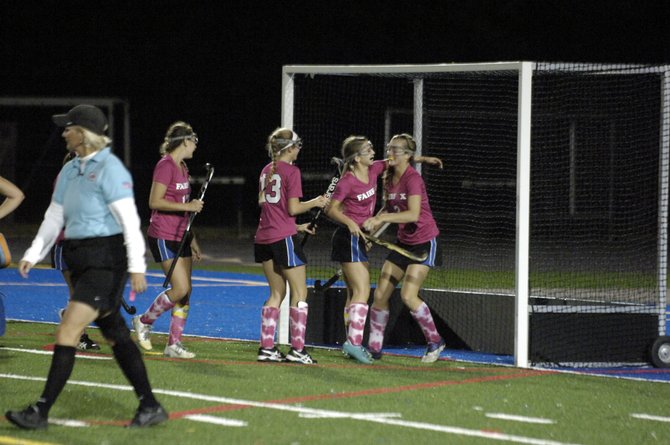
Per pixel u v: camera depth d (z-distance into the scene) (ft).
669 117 110.52
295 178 100.17
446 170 221.25
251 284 184.03
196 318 139.64
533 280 184.96
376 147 233.14
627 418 78.43
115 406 78.33
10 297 160.15
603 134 161.27
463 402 83.15
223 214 337.72
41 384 86.58
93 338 117.29
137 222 68.33
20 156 346.13
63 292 168.66
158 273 200.54
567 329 108.17
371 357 104.42
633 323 109.70
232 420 74.18
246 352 109.50
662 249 110.83
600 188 182.50
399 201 103.14
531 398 85.81
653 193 137.59
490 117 171.63
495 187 262.06
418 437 70.23
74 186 68.95
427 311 104.42
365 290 104.32
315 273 169.68
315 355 108.88
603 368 106.63
